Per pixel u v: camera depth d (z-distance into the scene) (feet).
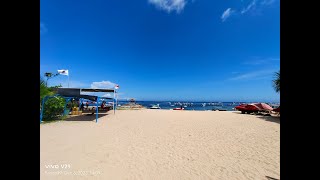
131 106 125.70
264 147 23.45
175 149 22.27
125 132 32.35
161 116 62.80
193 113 79.61
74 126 38.06
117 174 14.98
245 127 38.99
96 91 64.85
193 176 14.93
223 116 64.28
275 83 48.93
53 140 25.57
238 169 16.40
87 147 22.27
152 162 17.83
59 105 49.90
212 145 24.27
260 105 75.31
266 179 14.52
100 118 52.80
